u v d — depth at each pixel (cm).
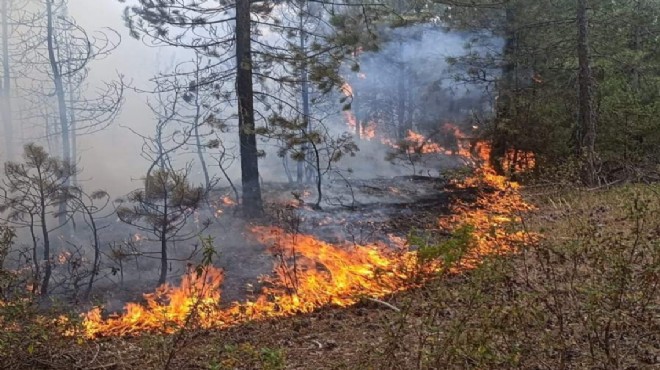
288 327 623
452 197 1434
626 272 421
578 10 1491
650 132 1538
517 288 517
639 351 410
